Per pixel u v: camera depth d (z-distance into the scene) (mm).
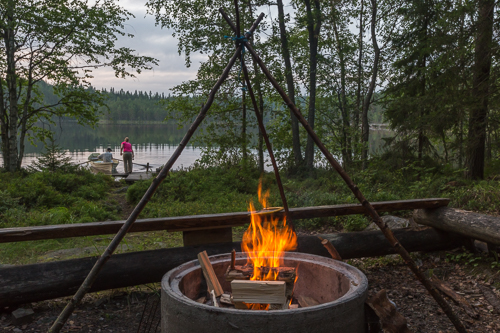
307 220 7262
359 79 19469
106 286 3555
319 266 2824
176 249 3797
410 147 12375
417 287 4254
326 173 14320
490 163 12445
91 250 5590
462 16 10609
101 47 14703
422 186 9547
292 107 2719
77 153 30188
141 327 3324
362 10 17781
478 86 10258
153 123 134250
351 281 2441
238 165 15391
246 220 3922
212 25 15875
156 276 3678
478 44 10211
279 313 1909
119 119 141125
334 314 2016
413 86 13070
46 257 5305
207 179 11875
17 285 3273
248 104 16812
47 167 14719
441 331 3252
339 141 19297
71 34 14656
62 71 14773
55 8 14531
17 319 3324
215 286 2598
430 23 13289
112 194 12969
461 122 11117
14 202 8773
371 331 2518
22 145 15516
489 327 3301
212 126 16500
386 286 4312
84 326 3322
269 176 13797
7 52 14422
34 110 15961
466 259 4836
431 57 12023
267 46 16078
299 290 2959
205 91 16406
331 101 20031
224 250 3881
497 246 4641
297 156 16453
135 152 31734
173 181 11344
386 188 10258
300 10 18016
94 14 14398
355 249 4508
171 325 2148
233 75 16109
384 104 14008
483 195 7348
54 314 3551
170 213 8422
